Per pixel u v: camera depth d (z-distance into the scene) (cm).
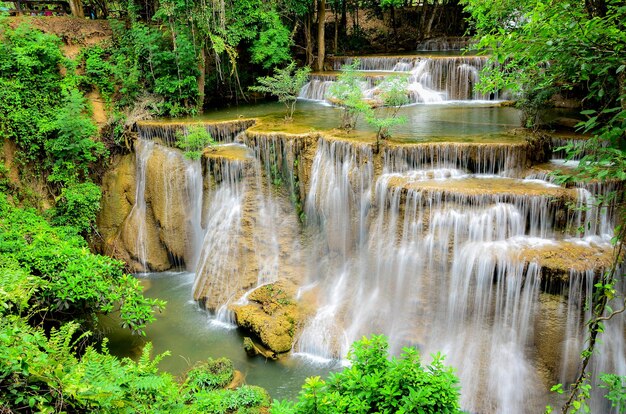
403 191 1144
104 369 559
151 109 1867
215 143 1577
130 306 1104
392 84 1534
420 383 580
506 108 1770
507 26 1048
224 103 2194
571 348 933
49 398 456
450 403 577
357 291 1235
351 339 1164
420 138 1335
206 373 1050
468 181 1180
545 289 948
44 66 1723
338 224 1305
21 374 453
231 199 1477
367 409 574
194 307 1389
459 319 1069
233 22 2017
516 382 973
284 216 1425
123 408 519
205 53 2095
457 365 1028
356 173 1255
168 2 1802
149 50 1872
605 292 564
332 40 2902
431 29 3092
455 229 1080
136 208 1708
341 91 1415
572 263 931
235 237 1432
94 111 1812
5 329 473
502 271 995
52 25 1912
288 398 1009
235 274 1396
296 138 1377
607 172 498
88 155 1675
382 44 2989
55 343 546
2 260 988
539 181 1157
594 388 930
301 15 2359
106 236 1692
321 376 1080
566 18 592
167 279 1578
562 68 596
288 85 1617
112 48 1930
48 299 1000
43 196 1652
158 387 604
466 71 1995
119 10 2233
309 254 1377
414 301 1129
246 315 1238
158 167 1642
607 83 742
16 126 1617
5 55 1653
